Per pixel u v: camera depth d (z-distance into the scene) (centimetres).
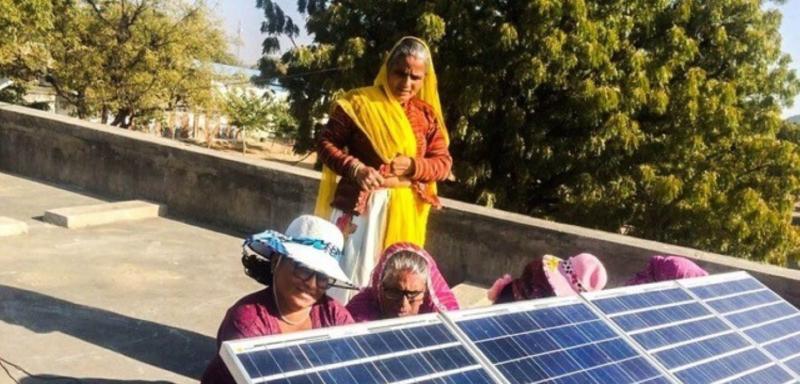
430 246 670
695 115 1568
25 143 959
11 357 425
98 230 729
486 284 642
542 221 641
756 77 1788
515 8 1489
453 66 1512
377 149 405
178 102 3048
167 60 2830
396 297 332
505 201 1625
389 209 413
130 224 767
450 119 1559
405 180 416
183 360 451
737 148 1708
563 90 1542
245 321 280
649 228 1636
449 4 1510
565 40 1441
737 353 317
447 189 1642
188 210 822
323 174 439
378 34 1650
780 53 1891
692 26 1725
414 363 230
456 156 1612
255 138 4788
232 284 604
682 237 1634
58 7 2544
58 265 604
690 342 311
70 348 448
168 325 502
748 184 1686
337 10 1672
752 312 370
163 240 716
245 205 785
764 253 1622
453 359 238
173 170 829
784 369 320
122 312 516
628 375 267
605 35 1486
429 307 362
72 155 917
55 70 2630
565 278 411
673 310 335
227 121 4447
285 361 210
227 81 3094
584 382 252
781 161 1662
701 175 1606
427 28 1460
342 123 414
